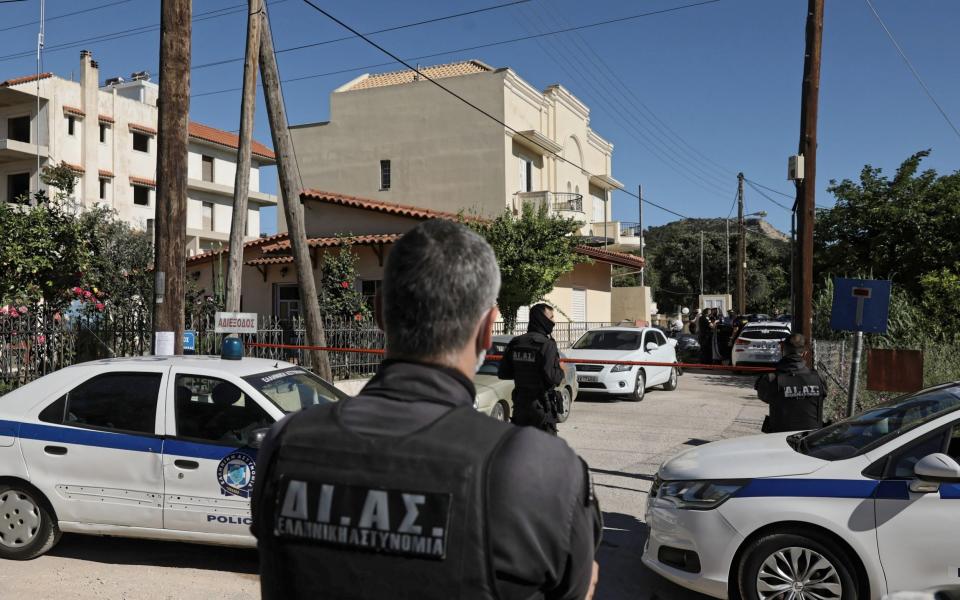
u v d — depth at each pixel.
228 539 4.93
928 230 16.67
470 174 26.36
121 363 5.38
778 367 6.14
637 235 37.34
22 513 5.24
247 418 5.05
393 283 1.50
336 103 29.00
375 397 1.45
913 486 4.08
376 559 1.26
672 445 9.94
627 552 5.73
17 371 9.19
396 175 27.69
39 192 10.97
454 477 1.26
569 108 31.30
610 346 14.92
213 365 5.35
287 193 9.60
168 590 4.77
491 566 1.23
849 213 18.03
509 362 6.53
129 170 38.12
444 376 1.45
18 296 9.82
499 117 25.91
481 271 1.50
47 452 5.20
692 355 24.09
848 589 4.14
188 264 19.41
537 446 1.33
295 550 1.32
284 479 1.37
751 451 4.94
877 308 6.78
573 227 17.36
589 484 1.38
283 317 19.02
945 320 13.98
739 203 34.31
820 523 4.19
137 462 5.05
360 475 1.31
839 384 10.44
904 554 4.04
